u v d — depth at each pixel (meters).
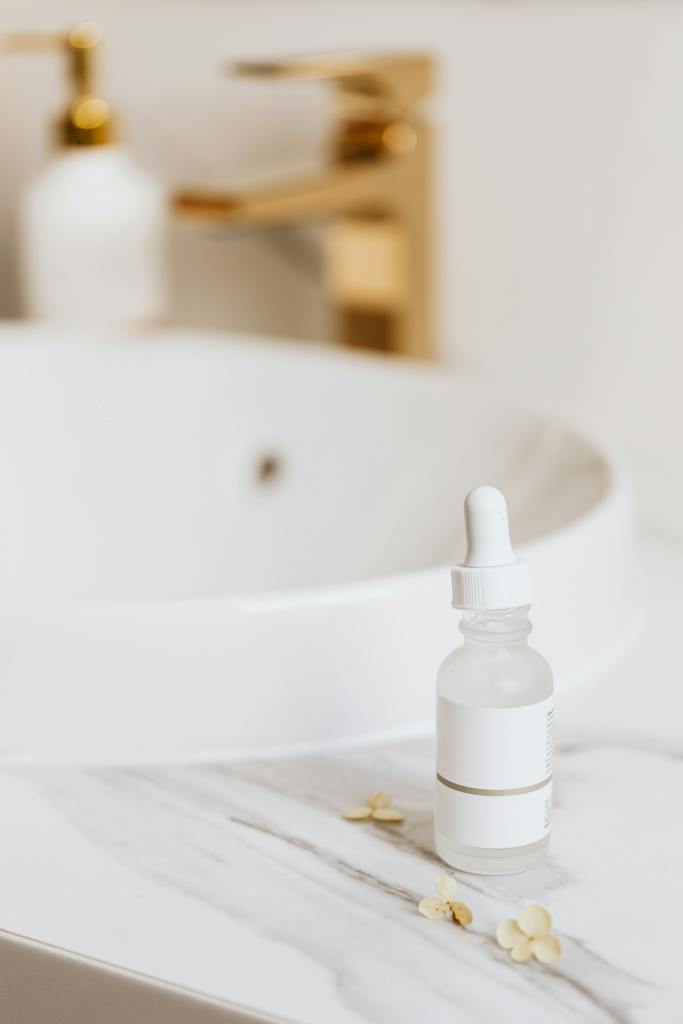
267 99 1.01
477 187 0.97
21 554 0.92
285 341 1.07
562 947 0.42
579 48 0.90
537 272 0.97
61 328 0.96
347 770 0.54
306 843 0.48
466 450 0.83
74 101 0.95
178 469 0.93
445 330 1.02
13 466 0.93
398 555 0.83
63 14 1.07
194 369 0.92
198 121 1.05
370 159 0.92
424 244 0.94
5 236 1.11
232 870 0.46
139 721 0.55
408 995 0.40
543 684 0.46
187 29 1.04
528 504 0.77
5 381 0.92
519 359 0.99
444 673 0.47
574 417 0.98
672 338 0.92
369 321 0.97
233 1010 0.39
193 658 0.54
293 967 0.41
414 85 0.89
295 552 0.88
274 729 0.55
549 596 0.60
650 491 0.85
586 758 0.54
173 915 0.44
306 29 1.00
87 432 0.94
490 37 0.94
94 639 0.54
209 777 0.53
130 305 0.97
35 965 0.43
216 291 1.09
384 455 0.86
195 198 0.86
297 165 0.93
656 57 0.87
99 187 0.95
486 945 0.42
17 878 0.46
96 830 0.49
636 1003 0.39
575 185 0.93
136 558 0.93
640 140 0.90
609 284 0.94
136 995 0.41
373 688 0.56
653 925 0.43
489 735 0.45
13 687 0.54
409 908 0.44
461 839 0.46
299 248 1.04
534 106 0.93
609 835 0.48
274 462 0.90
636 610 0.68
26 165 1.09
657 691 0.60
